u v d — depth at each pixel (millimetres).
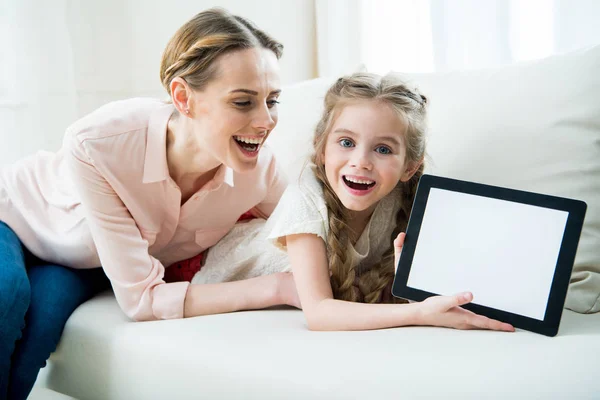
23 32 1862
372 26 2287
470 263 1027
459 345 906
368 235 1246
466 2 2023
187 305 1214
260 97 1165
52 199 1436
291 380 888
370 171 1155
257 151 1225
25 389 1164
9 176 1504
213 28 1157
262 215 1522
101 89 2107
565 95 1262
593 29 1802
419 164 1243
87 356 1175
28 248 1462
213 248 1465
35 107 1888
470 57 2035
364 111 1156
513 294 990
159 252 1444
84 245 1356
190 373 997
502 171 1269
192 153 1271
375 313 1032
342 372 868
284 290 1229
